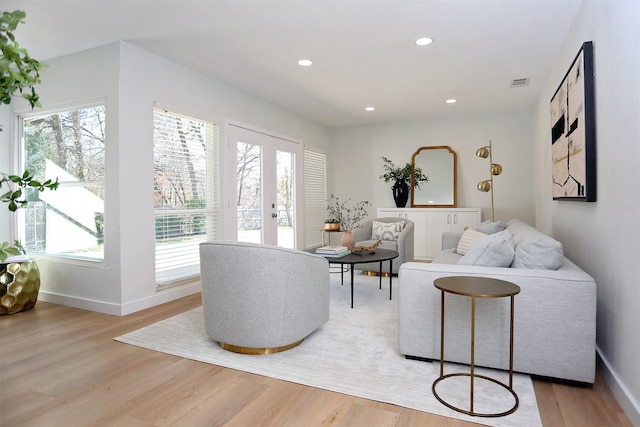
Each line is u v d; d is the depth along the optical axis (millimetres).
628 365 1731
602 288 2139
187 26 2926
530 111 5719
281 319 2332
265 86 4449
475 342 2090
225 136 4324
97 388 1974
